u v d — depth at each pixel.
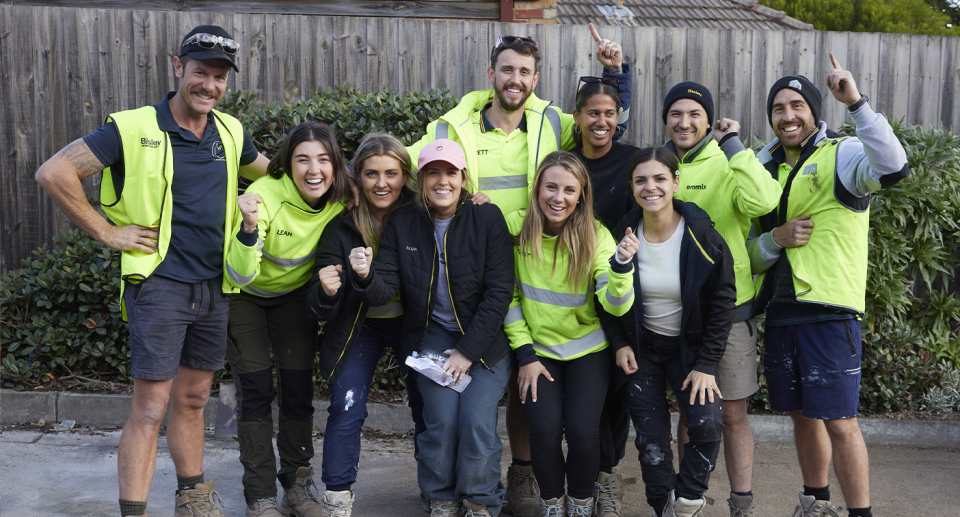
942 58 5.70
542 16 6.54
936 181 4.64
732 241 3.15
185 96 2.81
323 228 3.17
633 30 5.59
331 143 3.04
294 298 3.25
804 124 3.14
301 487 3.30
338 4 6.55
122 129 2.74
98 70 5.36
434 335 3.18
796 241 2.98
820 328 2.93
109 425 4.47
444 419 3.00
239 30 5.47
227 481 3.72
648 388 3.05
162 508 3.35
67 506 3.32
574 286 3.05
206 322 2.94
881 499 3.63
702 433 2.86
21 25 5.29
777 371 3.09
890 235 4.55
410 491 3.65
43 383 4.64
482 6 6.61
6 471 3.72
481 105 3.61
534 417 3.00
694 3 9.52
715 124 3.32
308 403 3.30
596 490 3.30
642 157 2.93
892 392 4.57
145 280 2.79
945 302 4.85
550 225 3.11
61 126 5.36
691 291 2.87
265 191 3.08
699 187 3.23
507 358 3.16
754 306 3.22
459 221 3.11
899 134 4.85
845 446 2.93
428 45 5.57
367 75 5.57
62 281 4.61
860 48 5.67
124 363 4.67
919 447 4.46
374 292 2.93
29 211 5.34
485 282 3.07
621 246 2.76
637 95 5.64
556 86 5.61
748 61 5.65
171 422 3.04
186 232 2.86
